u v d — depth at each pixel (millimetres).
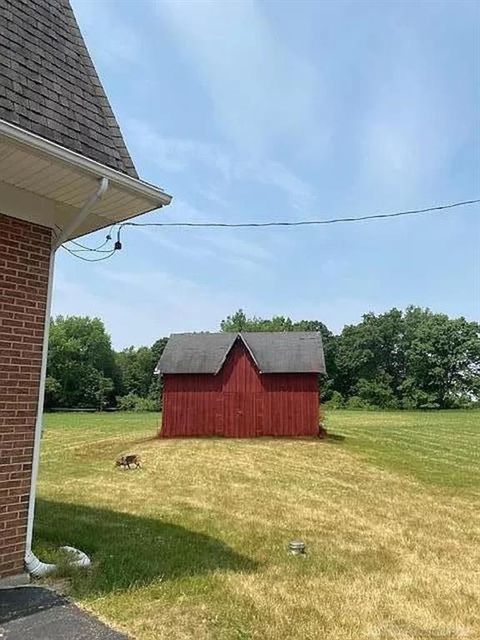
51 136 4801
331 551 6559
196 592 4766
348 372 74750
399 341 74375
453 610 4750
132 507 8797
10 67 4742
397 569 5945
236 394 23844
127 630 3898
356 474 13453
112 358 73375
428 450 19547
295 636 4020
